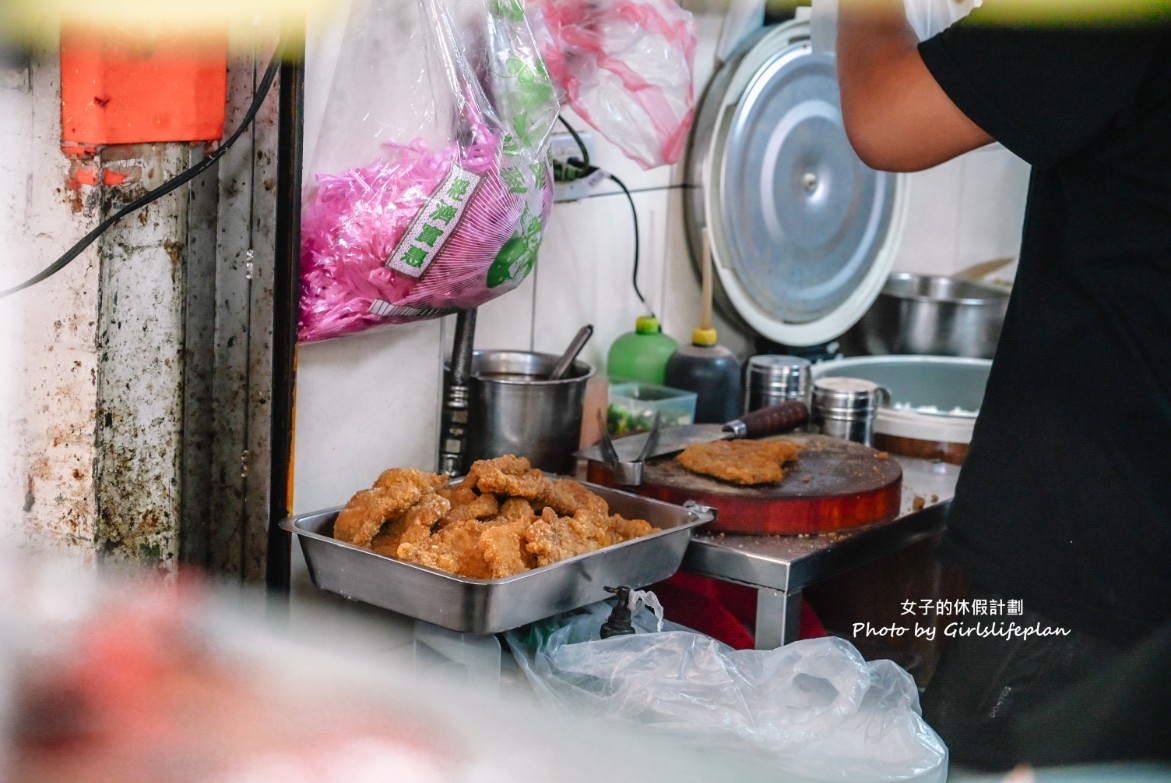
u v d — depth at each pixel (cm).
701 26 210
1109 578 123
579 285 210
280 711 49
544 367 176
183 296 128
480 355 175
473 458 165
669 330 233
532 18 144
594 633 135
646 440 174
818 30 215
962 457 203
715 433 179
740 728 112
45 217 117
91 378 119
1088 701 126
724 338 246
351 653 55
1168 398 119
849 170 241
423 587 116
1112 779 113
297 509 146
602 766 52
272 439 133
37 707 49
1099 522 123
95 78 111
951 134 127
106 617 58
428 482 136
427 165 125
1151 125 117
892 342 260
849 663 118
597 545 130
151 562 130
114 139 114
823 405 199
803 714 114
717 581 165
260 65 125
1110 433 122
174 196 124
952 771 135
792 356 233
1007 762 132
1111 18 112
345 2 133
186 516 136
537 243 137
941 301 251
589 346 215
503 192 127
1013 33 117
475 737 49
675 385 209
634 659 120
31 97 114
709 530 154
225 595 136
